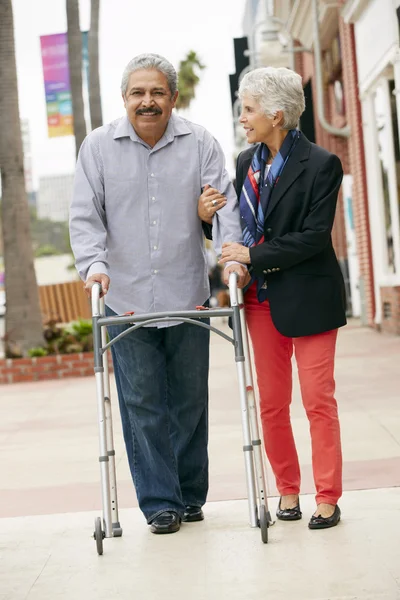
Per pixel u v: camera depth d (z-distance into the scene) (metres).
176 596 4.06
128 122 5.07
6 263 15.44
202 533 5.00
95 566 4.56
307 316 4.89
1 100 15.52
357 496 5.54
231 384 11.48
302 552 4.52
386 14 13.76
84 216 5.02
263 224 4.96
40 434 8.95
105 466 4.73
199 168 5.11
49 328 15.50
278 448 5.13
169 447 5.17
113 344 5.20
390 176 15.08
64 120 20.36
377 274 16.72
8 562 4.74
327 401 4.96
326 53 21.02
